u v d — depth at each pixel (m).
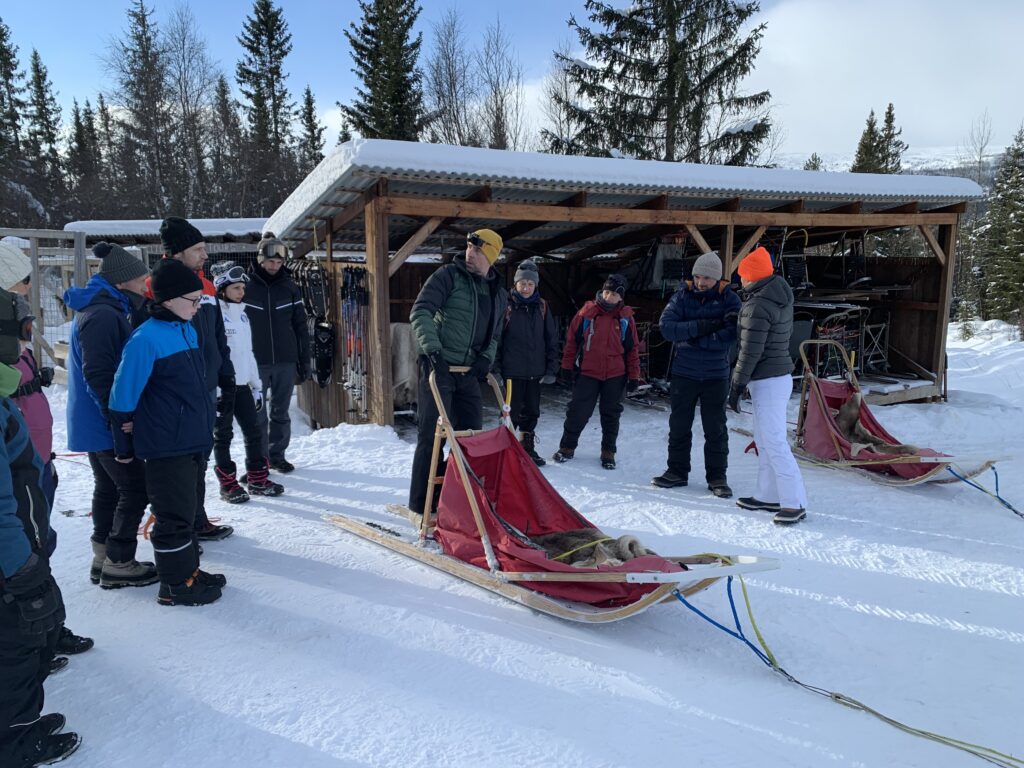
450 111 25.66
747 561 2.93
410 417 8.04
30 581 2.01
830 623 3.32
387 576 3.68
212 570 3.70
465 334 4.25
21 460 2.17
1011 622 3.35
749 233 10.34
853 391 6.23
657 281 10.57
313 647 2.95
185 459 3.22
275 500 4.92
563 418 8.33
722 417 5.37
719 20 20.05
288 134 38.38
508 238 10.19
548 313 6.34
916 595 3.63
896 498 5.31
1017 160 34.06
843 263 11.48
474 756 2.29
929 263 10.19
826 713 2.61
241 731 2.38
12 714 2.12
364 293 6.88
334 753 2.28
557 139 21.98
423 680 2.73
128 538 3.42
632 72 20.86
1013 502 5.22
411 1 29.67
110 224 15.80
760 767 2.29
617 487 5.61
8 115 39.84
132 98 29.98
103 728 2.38
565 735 2.41
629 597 3.14
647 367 9.73
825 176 8.41
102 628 3.06
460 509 3.74
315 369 7.89
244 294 5.23
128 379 3.00
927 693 2.77
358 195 7.12
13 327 2.18
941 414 8.45
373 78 29.75
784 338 4.72
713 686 2.77
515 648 3.00
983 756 2.39
